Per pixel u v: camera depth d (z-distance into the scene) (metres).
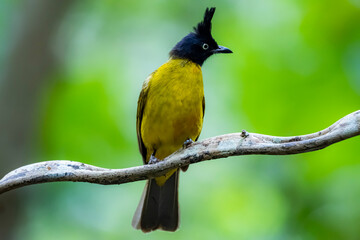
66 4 14.73
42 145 14.39
